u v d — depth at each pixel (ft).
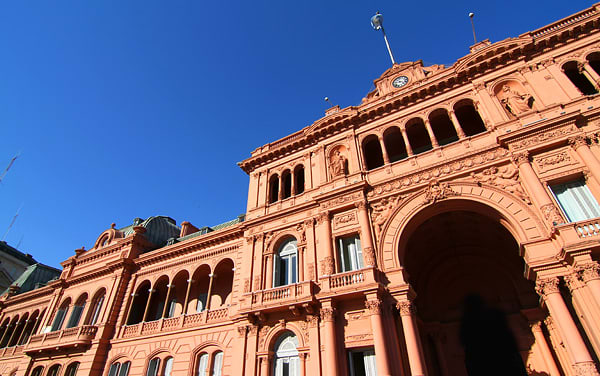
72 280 117.19
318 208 72.84
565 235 46.11
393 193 65.46
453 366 70.69
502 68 68.23
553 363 60.70
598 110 52.70
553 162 52.85
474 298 75.87
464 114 76.23
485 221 66.39
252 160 92.89
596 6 64.90
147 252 109.40
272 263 72.84
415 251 74.02
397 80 82.69
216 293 91.35
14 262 199.72
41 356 103.09
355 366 54.95
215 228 122.72
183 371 75.05
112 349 90.22
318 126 84.23
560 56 63.82
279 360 61.57
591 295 41.78
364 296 57.47
